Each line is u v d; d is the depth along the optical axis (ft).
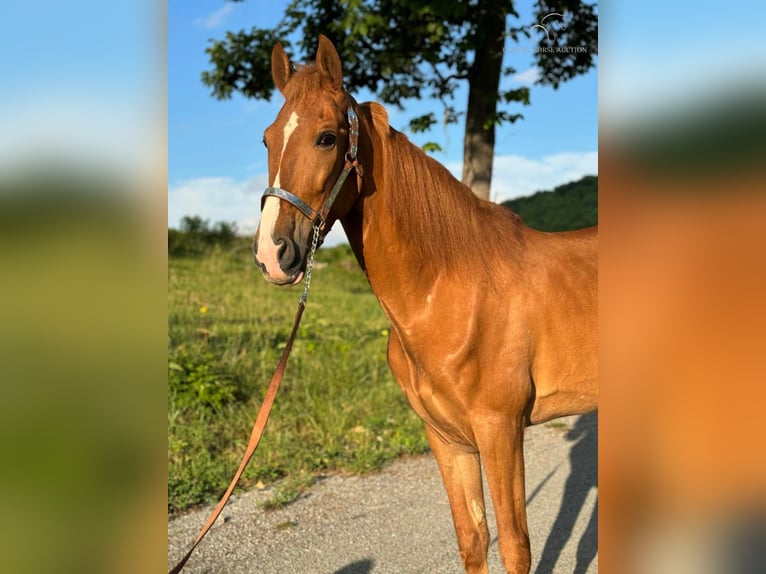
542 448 15.17
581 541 10.43
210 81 24.03
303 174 6.45
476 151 22.91
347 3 19.94
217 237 47.60
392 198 7.20
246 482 12.42
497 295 7.30
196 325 20.89
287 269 6.31
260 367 17.29
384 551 10.09
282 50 7.66
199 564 9.59
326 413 15.23
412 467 13.57
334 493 12.25
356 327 24.36
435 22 20.47
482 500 7.95
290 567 9.57
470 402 7.23
